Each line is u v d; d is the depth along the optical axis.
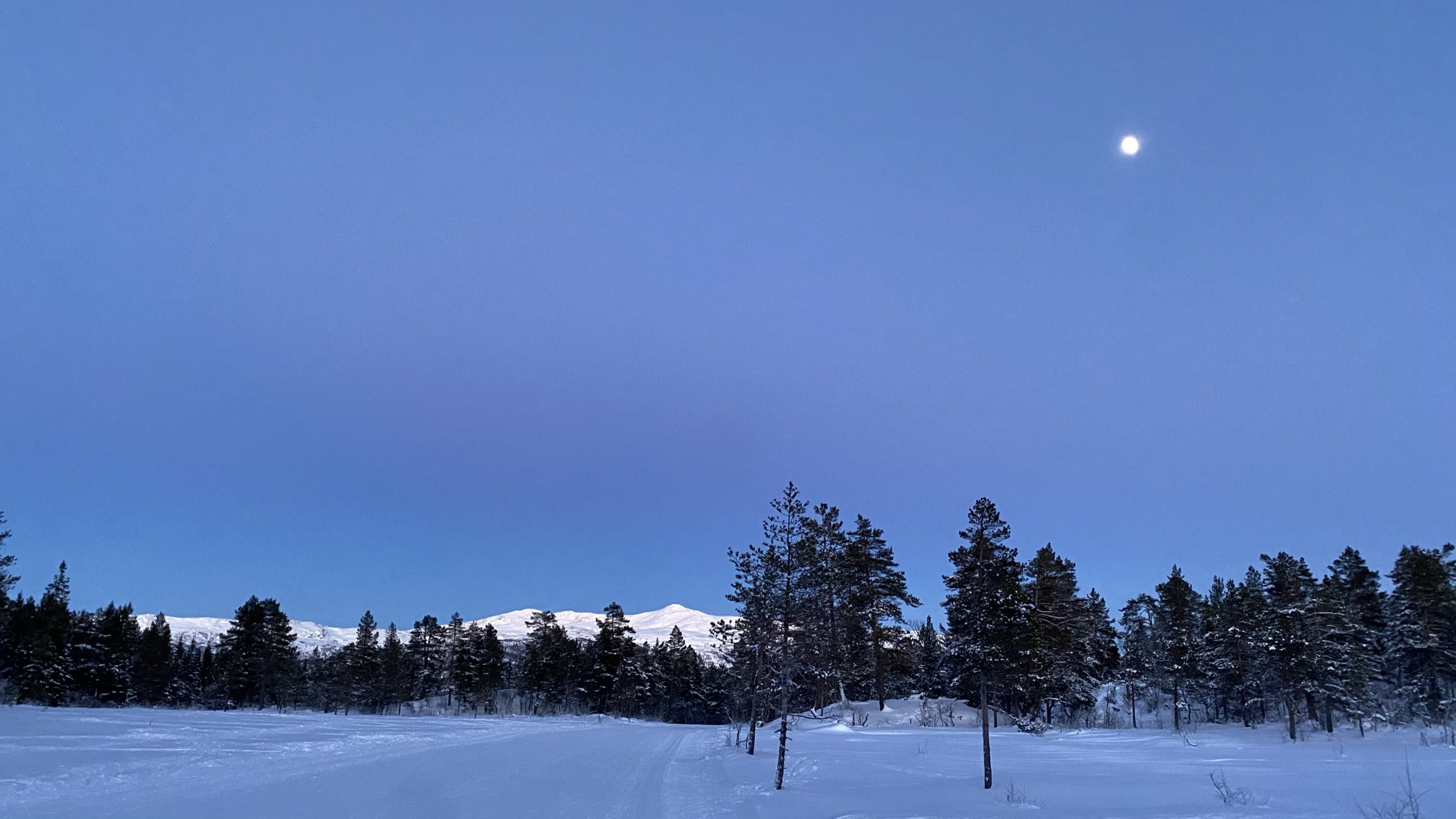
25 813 16.00
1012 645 22.81
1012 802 17.97
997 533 25.14
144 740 28.25
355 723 47.34
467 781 23.44
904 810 17.25
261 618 80.94
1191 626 70.00
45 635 65.50
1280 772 23.78
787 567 29.23
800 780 24.64
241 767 24.02
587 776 25.94
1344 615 60.47
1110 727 63.72
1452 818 13.92
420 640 103.38
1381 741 44.12
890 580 58.94
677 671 109.00
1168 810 15.57
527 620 99.69
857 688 71.44
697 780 25.31
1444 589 57.66
